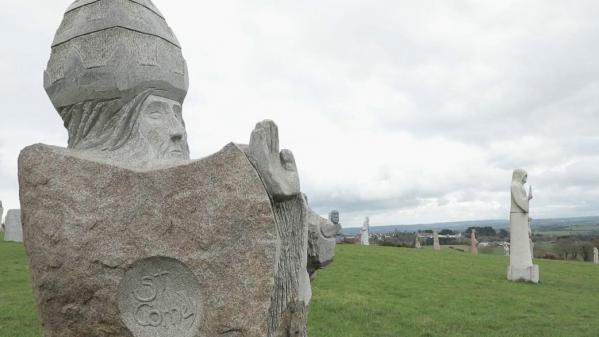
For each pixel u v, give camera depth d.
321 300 10.34
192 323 3.75
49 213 3.94
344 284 12.47
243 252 3.71
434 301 11.20
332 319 9.02
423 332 8.60
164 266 3.79
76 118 4.67
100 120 4.58
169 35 4.96
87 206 3.87
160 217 3.78
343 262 16.20
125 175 3.86
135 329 3.81
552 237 42.62
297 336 4.57
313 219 5.43
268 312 3.78
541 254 32.84
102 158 4.20
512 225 15.15
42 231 3.96
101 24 4.57
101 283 3.82
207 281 3.71
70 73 4.58
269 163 4.03
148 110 4.62
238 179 3.75
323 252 5.41
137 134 4.51
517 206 15.08
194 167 3.79
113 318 3.83
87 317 3.89
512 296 12.27
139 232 3.79
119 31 4.55
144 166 4.12
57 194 3.94
